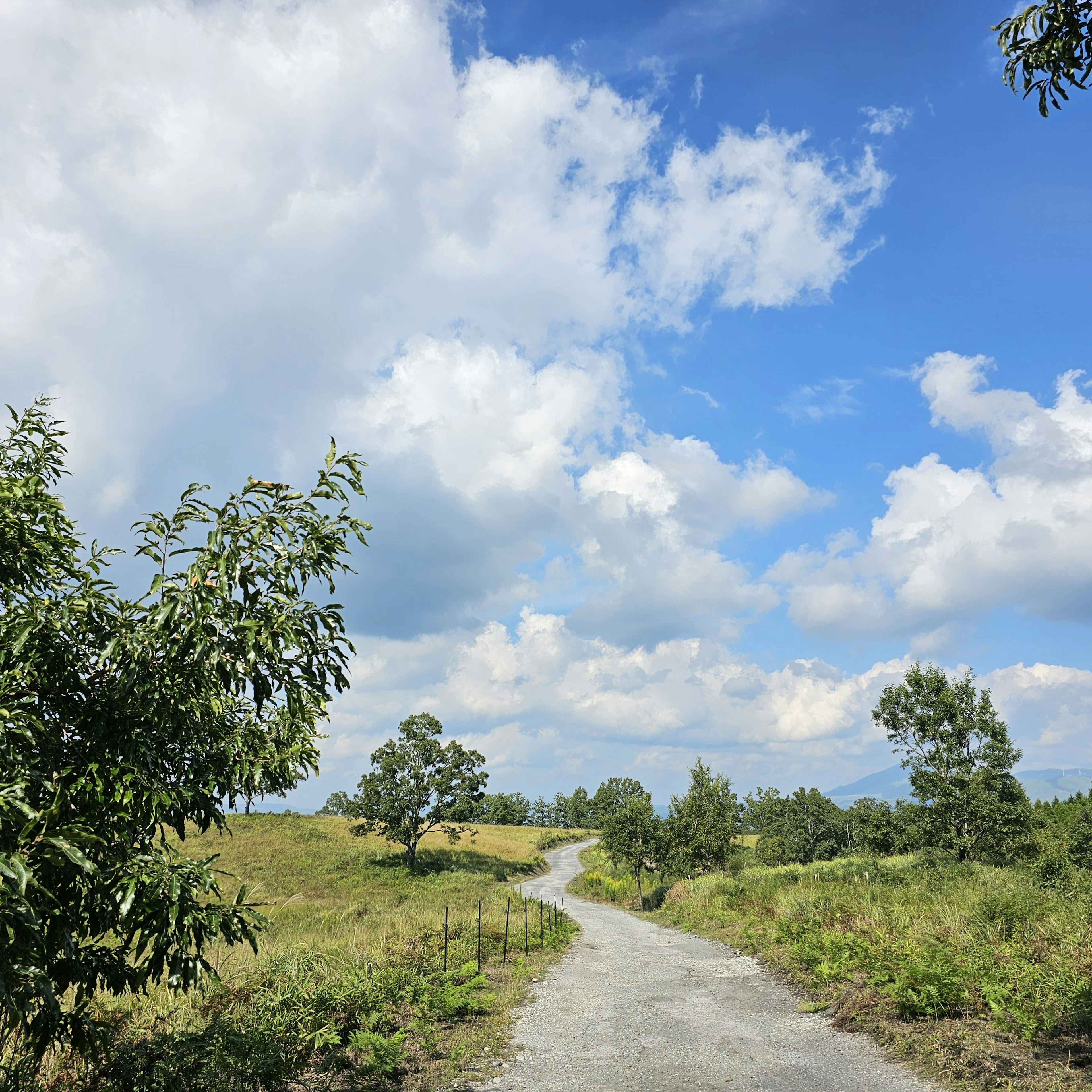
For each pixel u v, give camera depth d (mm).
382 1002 9070
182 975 4359
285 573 5020
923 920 11625
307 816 64438
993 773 25281
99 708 4484
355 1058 7434
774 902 18516
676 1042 8492
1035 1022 6934
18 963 3578
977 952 9211
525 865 60344
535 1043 8562
